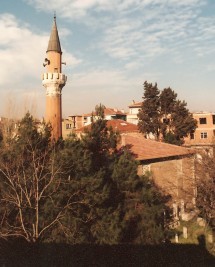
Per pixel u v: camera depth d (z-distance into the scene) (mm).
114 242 17156
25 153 19469
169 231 20297
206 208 24562
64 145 19859
